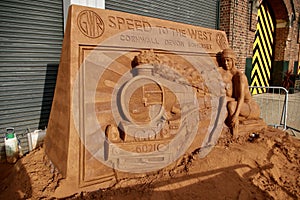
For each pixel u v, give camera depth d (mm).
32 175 2113
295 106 7105
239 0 6516
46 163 2328
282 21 9438
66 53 2225
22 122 3219
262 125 3578
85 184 2010
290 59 10234
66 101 2135
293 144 3211
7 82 3043
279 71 9859
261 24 9188
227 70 3383
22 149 3160
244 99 3387
